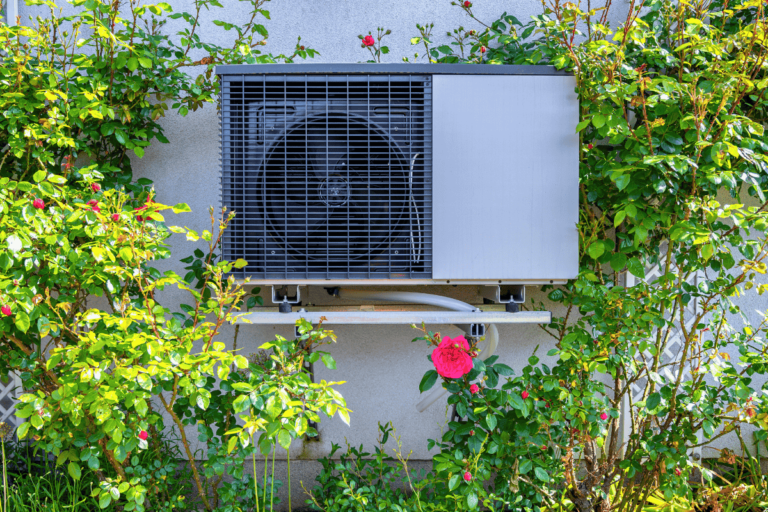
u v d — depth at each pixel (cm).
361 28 249
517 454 172
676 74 215
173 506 186
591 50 182
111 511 199
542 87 187
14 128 185
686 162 174
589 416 171
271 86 181
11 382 263
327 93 181
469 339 214
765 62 179
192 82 241
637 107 199
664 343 204
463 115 186
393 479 232
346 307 217
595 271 225
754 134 193
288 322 190
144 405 142
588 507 203
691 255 196
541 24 192
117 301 163
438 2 249
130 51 200
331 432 257
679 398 179
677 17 200
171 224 249
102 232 147
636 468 188
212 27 245
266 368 179
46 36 196
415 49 250
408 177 187
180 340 154
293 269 187
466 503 173
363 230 188
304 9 247
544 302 256
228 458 172
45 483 221
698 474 254
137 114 223
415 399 258
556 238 190
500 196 188
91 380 138
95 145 225
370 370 257
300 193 188
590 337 186
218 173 248
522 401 165
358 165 185
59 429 160
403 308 215
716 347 189
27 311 144
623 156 191
